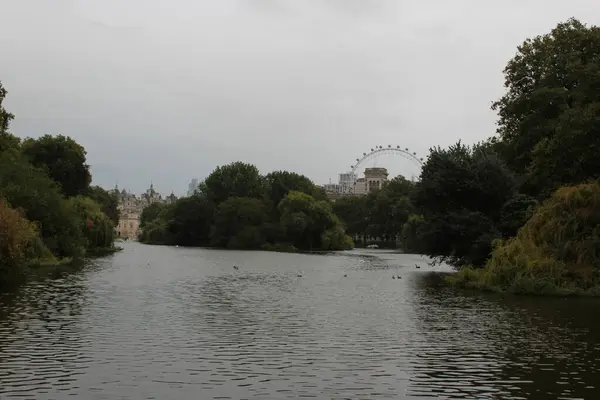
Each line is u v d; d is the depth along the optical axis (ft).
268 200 606.55
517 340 80.84
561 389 57.26
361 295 138.00
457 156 205.16
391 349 74.49
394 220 624.18
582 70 164.14
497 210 199.52
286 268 248.11
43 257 220.64
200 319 96.78
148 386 56.70
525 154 198.59
